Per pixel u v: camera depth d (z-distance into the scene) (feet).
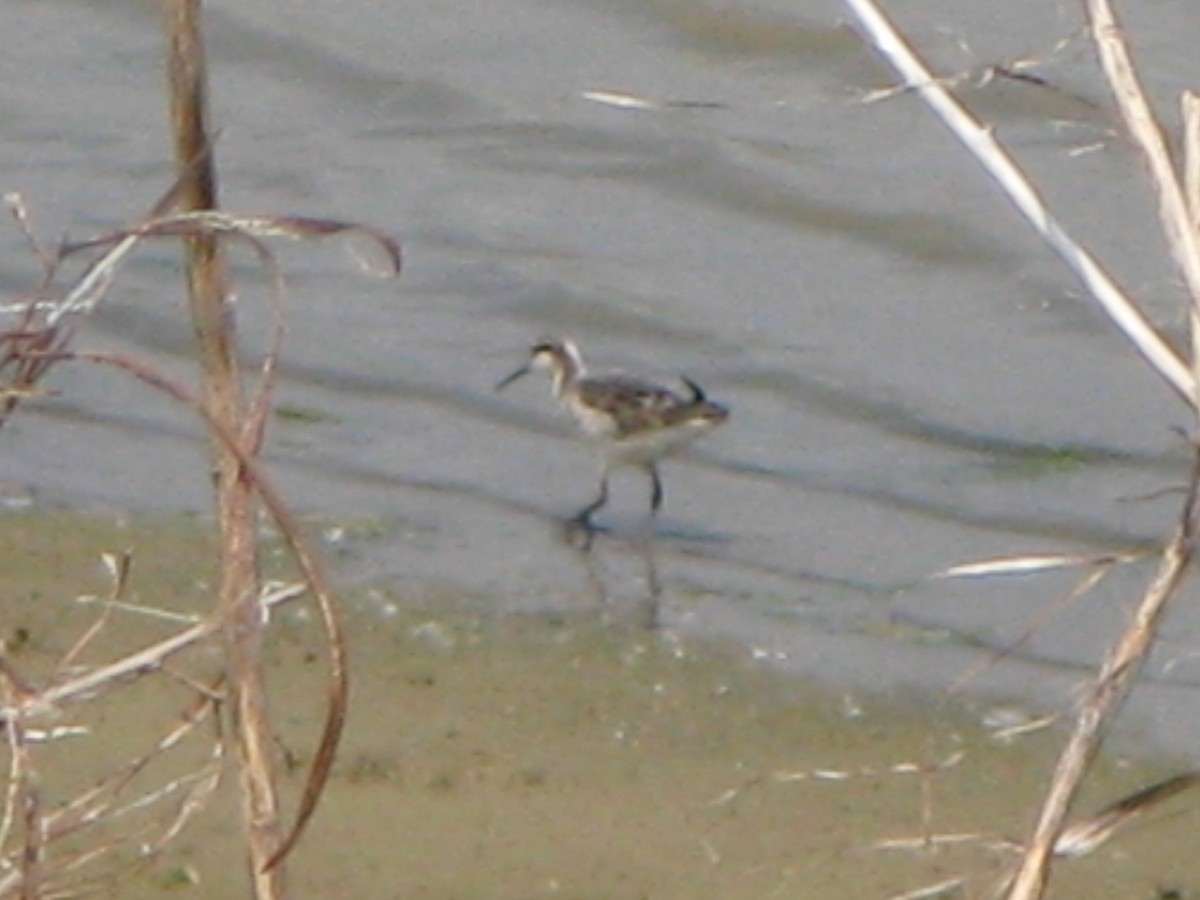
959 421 49.93
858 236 58.03
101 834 30.25
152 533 42.19
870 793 34.37
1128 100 17.16
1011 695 37.70
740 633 39.93
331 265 56.18
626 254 57.16
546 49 66.95
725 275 56.29
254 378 50.52
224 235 20.85
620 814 33.53
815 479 47.47
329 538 43.11
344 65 66.18
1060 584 42.24
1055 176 59.36
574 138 62.34
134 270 54.49
